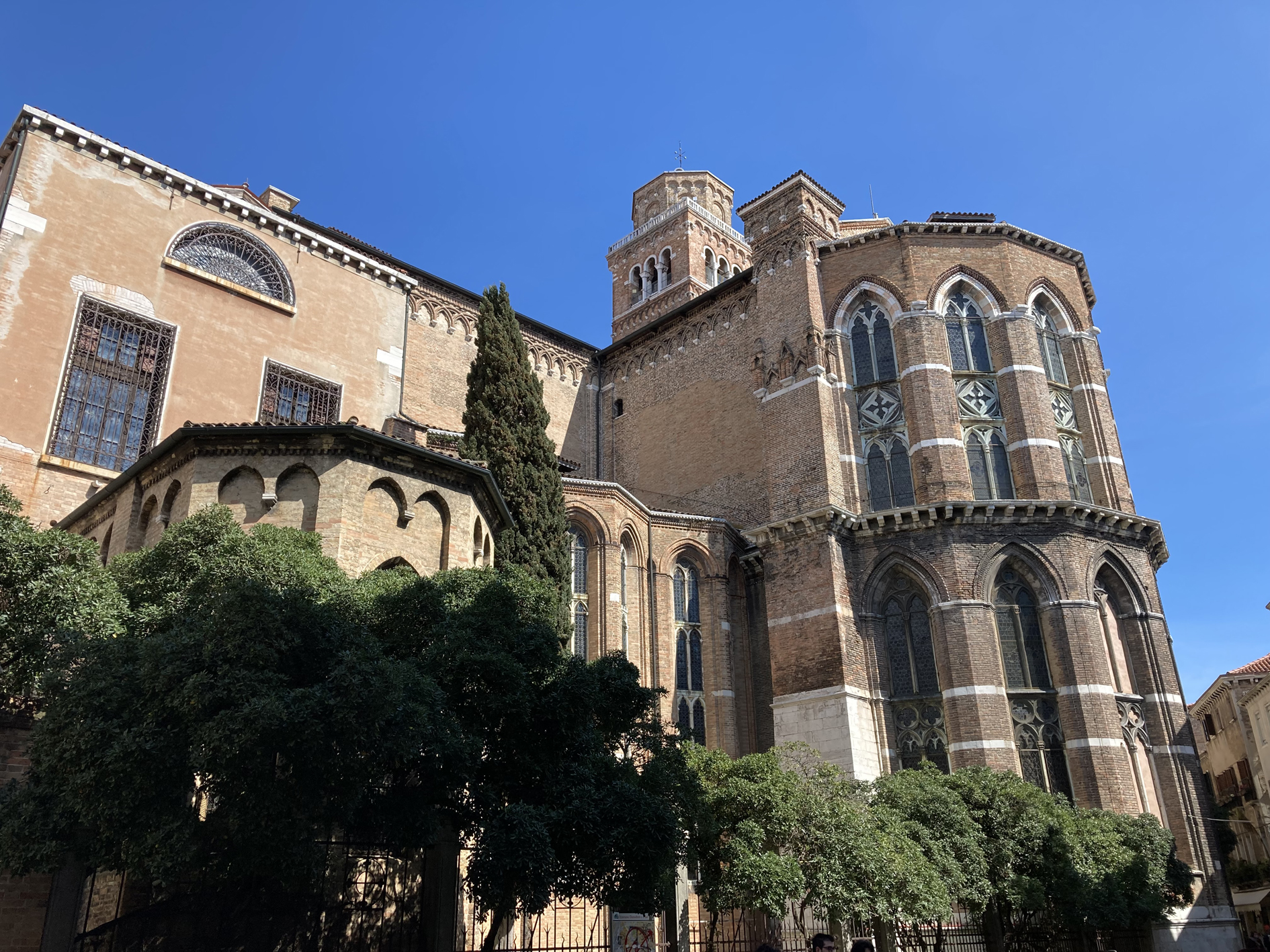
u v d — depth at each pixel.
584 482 38.50
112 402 32.22
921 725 37.00
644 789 19.78
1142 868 29.86
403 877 21.16
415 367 46.47
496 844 16.88
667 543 40.94
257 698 14.61
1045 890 28.27
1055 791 35.34
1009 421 40.81
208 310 35.53
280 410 36.66
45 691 16.30
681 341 51.06
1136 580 39.16
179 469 24.70
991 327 42.41
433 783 17.62
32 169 32.44
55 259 32.09
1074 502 37.91
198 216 36.41
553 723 19.61
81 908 18.88
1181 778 36.72
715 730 38.94
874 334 43.06
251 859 15.20
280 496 23.91
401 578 21.05
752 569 42.78
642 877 18.08
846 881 22.62
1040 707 36.53
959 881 25.61
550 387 52.62
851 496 40.62
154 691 15.25
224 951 18.64
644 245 75.44
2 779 19.59
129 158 34.72
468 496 26.58
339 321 39.69
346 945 19.45
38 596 18.00
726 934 30.73
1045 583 37.62
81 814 15.20
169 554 20.05
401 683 15.67
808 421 41.44
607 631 37.28
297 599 16.38
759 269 46.03
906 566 38.53
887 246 43.31
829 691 36.78
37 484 29.72
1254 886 64.00
